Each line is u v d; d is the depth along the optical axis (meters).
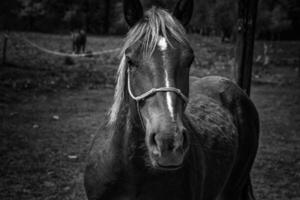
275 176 5.51
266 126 8.51
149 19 2.12
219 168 2.94
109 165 2.37
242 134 3.56
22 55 16.66
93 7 41.94
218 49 23.86
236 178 3.60
